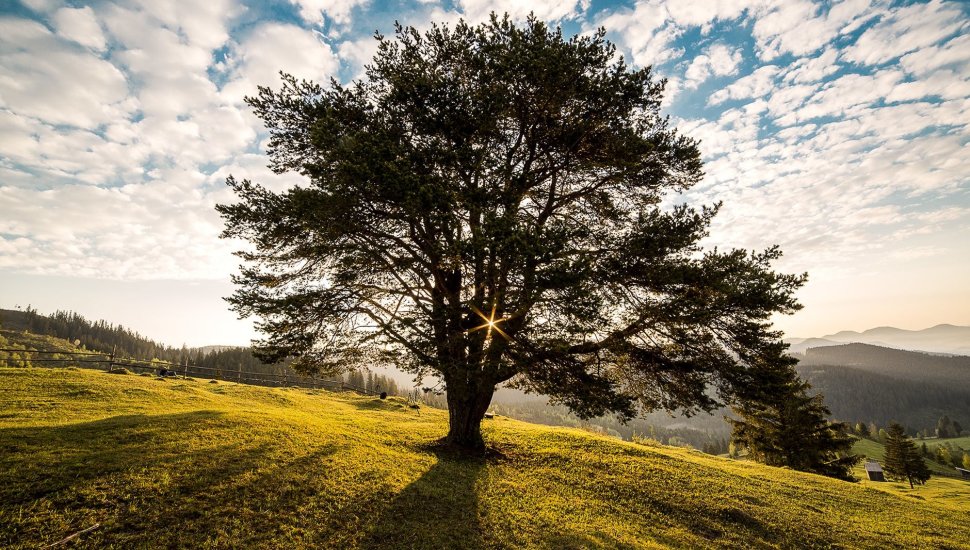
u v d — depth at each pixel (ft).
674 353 43.50
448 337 42.45
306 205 37.24
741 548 34.06
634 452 63.21
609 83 42.96
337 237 40.78
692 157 45.91
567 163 46.78
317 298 43.60
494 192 39.42
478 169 40.50
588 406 38.37
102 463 29.60
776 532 38.78
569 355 40.24
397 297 50.75
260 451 37.42
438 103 41.16
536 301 35.09
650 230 40.09
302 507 28.63
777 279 38.22
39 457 29.22
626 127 44.55
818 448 118.73
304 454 38.70
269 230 43.37
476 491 37.27
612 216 50.52
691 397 42.57
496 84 41.68
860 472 186.50
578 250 37.99
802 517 43.75
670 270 39.22
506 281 36.42
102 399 58.34
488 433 68.23
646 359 44.09
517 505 35.60
